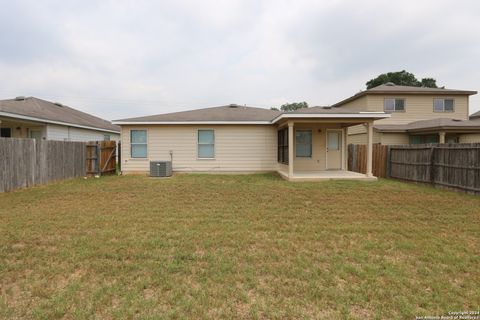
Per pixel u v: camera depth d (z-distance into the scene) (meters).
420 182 10.90
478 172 8.45
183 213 6.23
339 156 14.14
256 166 14.37
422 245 4.34
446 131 16.75
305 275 3.35
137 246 4.25
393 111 19.64
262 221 5.62
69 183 10.84
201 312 2.63
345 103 22.64
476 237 4.72
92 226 5.24
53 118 16.28
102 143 13.69
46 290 3.00
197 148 14.24
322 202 7.41
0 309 2.66
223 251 4.08
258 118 14.39
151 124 13.96
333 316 2.59
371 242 4.46
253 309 2.68
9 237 4.61
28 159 9.82
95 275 3.35
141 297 2.88
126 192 8.83
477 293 2.97
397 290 3.03
